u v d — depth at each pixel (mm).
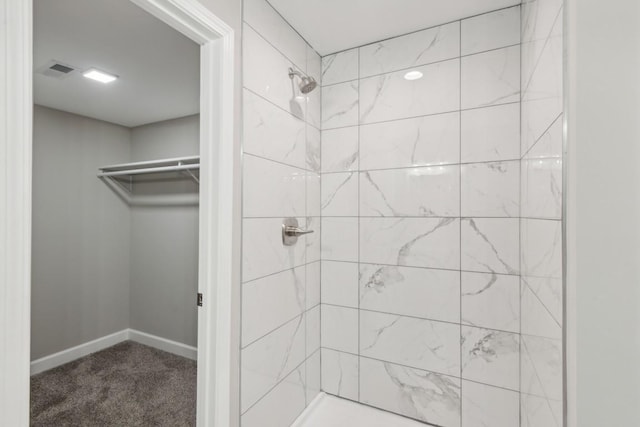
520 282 1389
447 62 1562
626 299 639
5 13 593
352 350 1783
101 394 2059
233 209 1193
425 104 1611
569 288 699
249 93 1282
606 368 649
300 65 1659
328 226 1855
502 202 1436
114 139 2895
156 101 2361
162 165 2801
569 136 696
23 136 613
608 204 651
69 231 2580
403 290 1656
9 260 593
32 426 1742
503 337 1428
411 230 1639
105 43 1606
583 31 667
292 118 1589
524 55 1317
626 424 640
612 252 648
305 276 1708
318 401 1782
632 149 639
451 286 1543
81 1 1281
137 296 2924
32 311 2359
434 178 1585
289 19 1532
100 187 2785
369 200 1745
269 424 1403
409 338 1639
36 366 2352
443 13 1485
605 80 652
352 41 1729
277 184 1469
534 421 1093
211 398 1143
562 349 739
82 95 2240
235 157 1203
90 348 2674
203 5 1058
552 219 854
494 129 1455
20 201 607
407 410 1641
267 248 1397
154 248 2846
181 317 2686
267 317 1394
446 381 1550
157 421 1785
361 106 1772
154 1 925
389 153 1696
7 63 596
